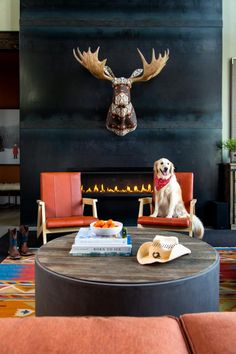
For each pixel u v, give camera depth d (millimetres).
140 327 758
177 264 1668
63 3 4441
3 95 7082
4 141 7160
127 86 4262
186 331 778
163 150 4562
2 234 4355
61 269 1595
